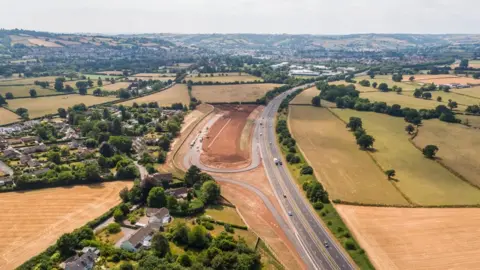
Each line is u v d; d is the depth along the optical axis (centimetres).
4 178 18275
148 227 14038
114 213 15150
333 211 16025
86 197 16962
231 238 13638
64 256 12588
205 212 16212
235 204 17188
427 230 14450
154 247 12644
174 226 14375
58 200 16588
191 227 14625
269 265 12606
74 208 15900
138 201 16538
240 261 11944
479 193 17875
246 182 19688
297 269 12538
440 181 19338
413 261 12625
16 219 14875
